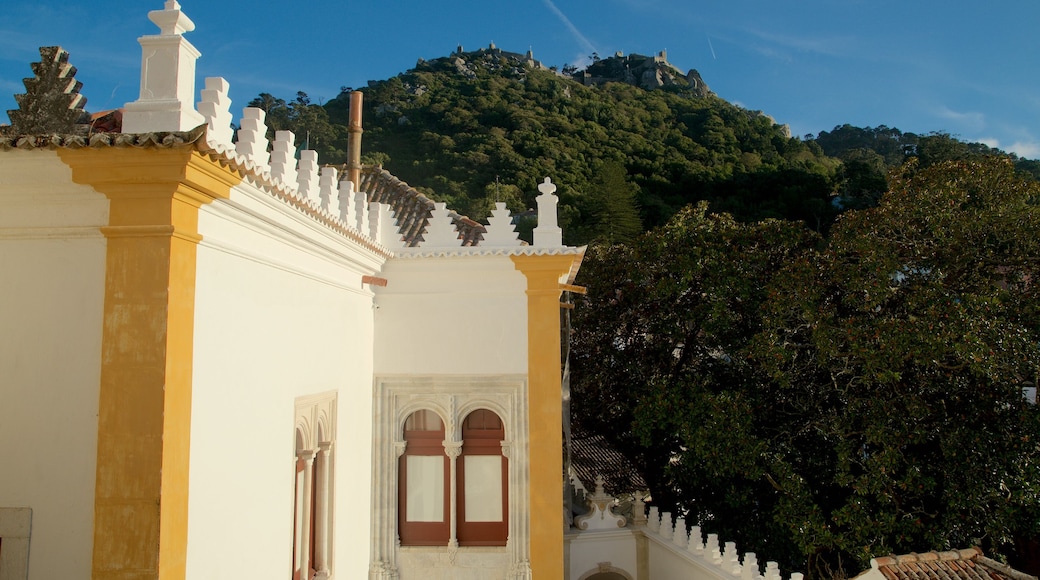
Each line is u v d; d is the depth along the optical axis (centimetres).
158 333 454
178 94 467
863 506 1220
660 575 1311
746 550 1435
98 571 440
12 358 468
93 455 455
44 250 474
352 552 863
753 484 1447
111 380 453
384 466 950
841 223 1425
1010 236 1283
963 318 1153
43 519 453
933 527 1199
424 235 1025
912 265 1342
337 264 809
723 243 1575
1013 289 1333
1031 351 1195
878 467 1202
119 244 462
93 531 445
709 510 1547
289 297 668
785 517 1276
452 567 935
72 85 516
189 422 479
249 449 579
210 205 502
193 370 487
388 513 945
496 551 936
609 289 1731
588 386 1700
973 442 1188
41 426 460
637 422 1486
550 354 932
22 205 477
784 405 1466
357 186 1297
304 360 708
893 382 1249
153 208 461
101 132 481
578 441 2078
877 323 1231
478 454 967
